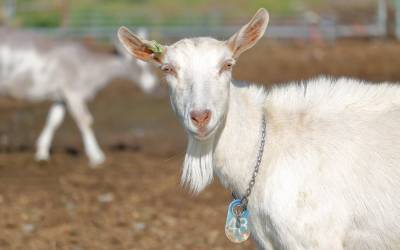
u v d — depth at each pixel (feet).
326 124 16.80
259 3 106.93
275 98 17.35
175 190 34.06
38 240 26.78
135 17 87.30
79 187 35.24
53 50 44.32
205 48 16.29
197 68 16.12
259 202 16.71
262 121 17.04
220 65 16.20
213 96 15.88
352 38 81.61
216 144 16.83
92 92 45.52
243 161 16.88
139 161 41.22
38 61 43.91
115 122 52.34
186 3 110.32
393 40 79.41
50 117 43.80
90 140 42.42
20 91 44.32
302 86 17.61
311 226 16.10
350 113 16.92
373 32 81.56
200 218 29.40
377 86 17.31
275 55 72.02
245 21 90.99
